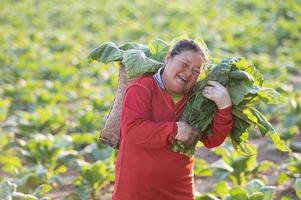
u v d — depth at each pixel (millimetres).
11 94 18781
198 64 6453
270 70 19984
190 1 37562
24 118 15656
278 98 6648
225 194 9844
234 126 6914
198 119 6656
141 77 6707
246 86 6691
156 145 6500
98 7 36031
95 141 13422
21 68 21719
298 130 14570
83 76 21219
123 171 6746
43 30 30516
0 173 12461
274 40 25109
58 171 12211
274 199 10789
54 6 36875
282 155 13539
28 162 12586
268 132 6809
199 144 7449
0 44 25750
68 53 25250
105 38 28156
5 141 13664
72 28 31344
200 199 9453
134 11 34500
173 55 6508
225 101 6609
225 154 11359
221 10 33219
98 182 10883
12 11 34844
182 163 6695
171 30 28750
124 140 6758
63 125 15359
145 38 26469
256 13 31031
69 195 10734
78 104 18641
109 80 19969
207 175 11719
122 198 6738
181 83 6488
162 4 36375
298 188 9719
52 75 21344
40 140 12344
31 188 10953
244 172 11180
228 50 24234
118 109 7090
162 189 6695
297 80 19578
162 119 6629
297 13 29828
